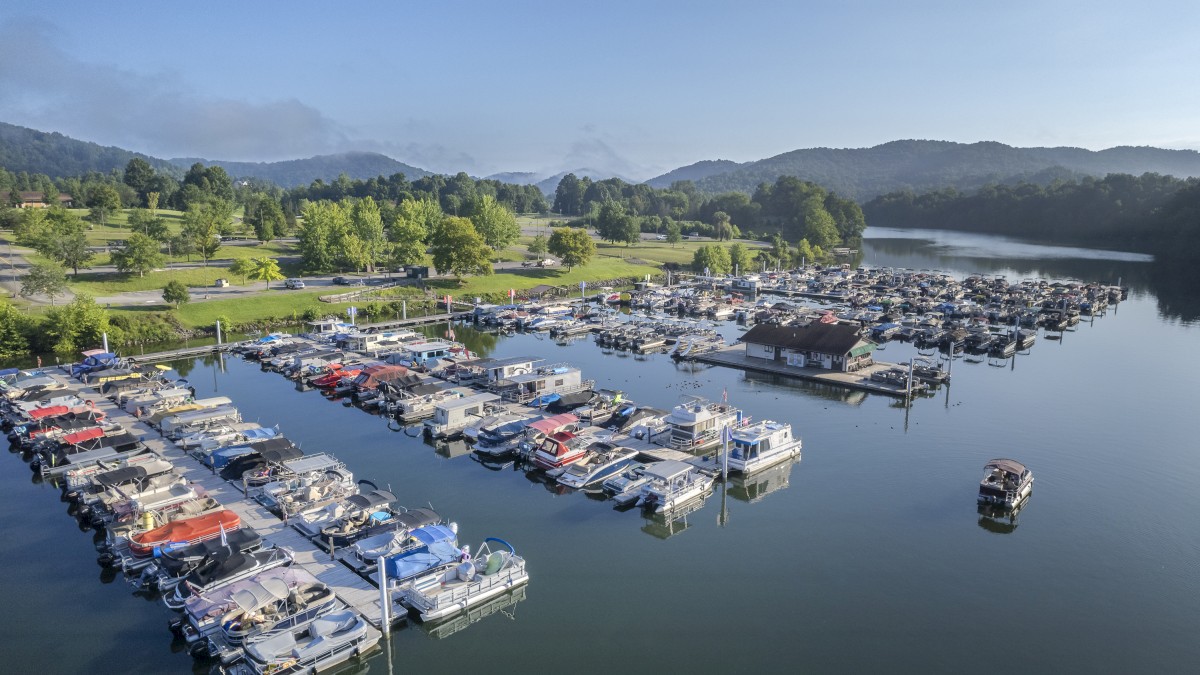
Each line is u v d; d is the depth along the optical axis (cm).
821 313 14425
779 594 4481
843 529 5344
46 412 6962
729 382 9506
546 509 5684
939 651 3931
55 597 4366
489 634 4094
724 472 5997
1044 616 4262
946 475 6328
